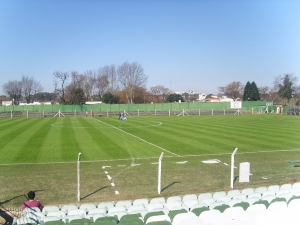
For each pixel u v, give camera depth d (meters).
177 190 15.43
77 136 33.56
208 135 34.62
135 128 42.00
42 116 68.75
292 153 24.70
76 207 11.40
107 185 16.19
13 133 35.28
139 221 8.35
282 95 99.56
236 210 9.20
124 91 119.25
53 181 16.80
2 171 18.70
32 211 10.53
